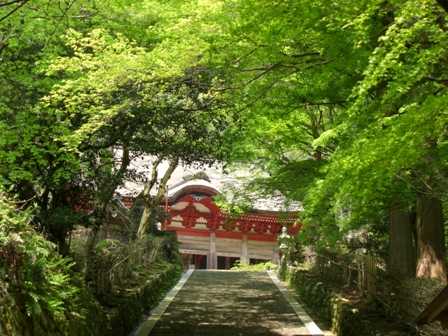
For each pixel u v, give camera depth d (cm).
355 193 714
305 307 1616
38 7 985
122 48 917
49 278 678
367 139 641
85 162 1145
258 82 994
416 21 636
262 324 1320
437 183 855
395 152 635
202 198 3322
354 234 1789
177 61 884
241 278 2505
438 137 706
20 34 1045
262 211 3153
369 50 828
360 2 729
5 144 1023
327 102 1096
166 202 3180
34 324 579
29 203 1079
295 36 843
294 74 1013
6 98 1042
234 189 1845
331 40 838
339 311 1202
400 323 936
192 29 846
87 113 977
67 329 672
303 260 2434
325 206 932
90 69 948
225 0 801
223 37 860
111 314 1001
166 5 967
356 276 1420
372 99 812
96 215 1176
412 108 607
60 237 1091
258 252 3519
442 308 478
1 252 564
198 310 1512
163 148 1208
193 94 1047
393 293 1009
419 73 643
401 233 1179
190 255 3706
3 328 505
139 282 1490
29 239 609
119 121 1069
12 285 573
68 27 1038
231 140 1358
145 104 1015
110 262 1232
